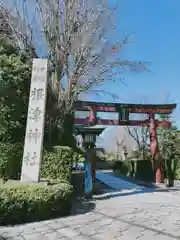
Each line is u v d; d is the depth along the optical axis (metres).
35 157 7.91
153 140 17.98
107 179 19.55
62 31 11.81
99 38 13.81
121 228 5.95
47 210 6.56
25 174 7.80
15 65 9.45
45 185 7.16
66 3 11.75
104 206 8.55
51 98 11.75
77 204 8.80
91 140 11.63
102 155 46.88
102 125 17.02
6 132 9.20
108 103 16.80
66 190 7.09
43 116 8.20
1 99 9.23
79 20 11.93
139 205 8.86
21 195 6.14
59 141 11.89
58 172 9.45
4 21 11.72
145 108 17.38
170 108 17.45
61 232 5.58
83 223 6.29
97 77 12.69
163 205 8.94
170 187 15.34
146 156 27.09
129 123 17.53
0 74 9.18
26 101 9.57
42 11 11.77
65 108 12.10
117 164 31.03
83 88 12.41
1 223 5.87
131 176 23.23
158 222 6.53
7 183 7.45
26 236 5.29
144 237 5.35
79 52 11.95
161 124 18.39
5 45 10.14
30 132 8.08
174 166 17.66
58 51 11.83
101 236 5.38
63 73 12.05
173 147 18.75
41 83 8.41
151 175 18.66
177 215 7.34
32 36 11.81
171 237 5.38
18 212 6.07
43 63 8.53
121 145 45.69
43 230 5.68
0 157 8.98
